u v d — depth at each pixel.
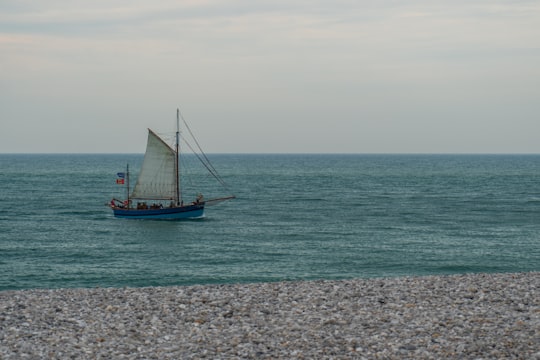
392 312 25.45
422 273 60.12
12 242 82.25
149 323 24.05
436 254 71.25
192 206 116.06
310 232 93.25
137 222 109.69
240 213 124.69
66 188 195.38
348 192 184.00
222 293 28.89
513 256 69.62
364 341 21.62
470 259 67.75
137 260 68.81
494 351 20.42
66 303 26.94
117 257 71.00
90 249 77.19
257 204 145.25
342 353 20.48
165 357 20.20
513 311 25.45
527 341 21.39
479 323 23.67
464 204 141.25
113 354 20.44
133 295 28.53
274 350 20.86
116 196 165.25
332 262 66.38
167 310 25.81
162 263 66.62
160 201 142.12
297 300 27.59
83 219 113.62
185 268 63.25
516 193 176.12
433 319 24.22
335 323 23.89
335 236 88.31
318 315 25.06
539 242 80.81
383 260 67.31
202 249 76.94
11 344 21.23
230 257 70.31
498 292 28.94
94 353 20.52
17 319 24.28
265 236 89.25
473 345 21.00
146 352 20.67
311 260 67.62
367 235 89.06
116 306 26.38
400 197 163.62
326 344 21.39
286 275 59.12
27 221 108.06
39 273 60.41
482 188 198.75
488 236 86.94
